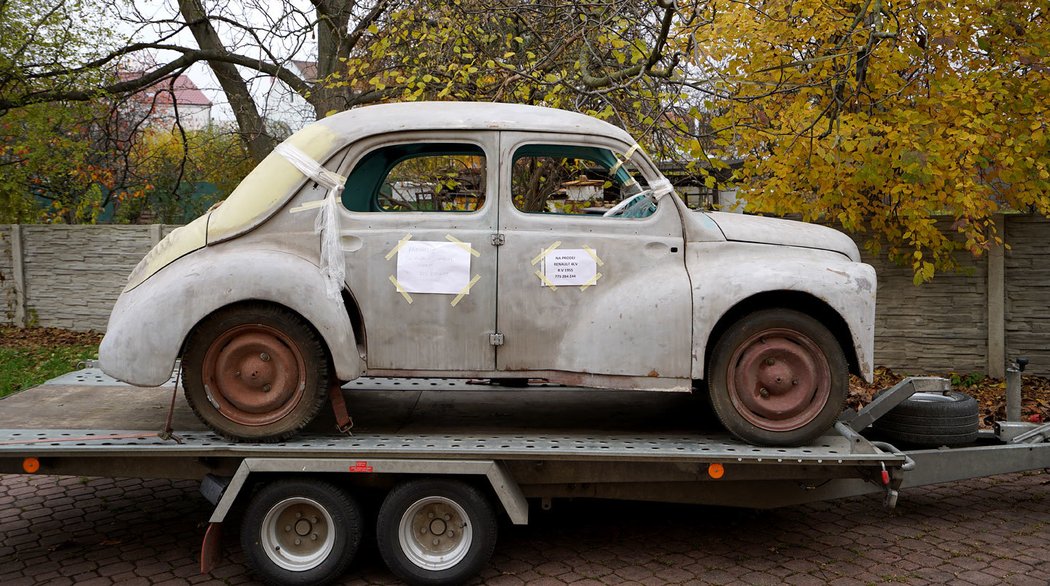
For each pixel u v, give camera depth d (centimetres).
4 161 1257
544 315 390
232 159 1415
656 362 381
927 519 470
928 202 656
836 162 621
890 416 442
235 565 407
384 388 521
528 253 389
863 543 432
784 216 816
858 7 626
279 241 387
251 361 377
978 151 629
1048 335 735
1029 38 652
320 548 377
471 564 369
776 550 424
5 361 877
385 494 397
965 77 667
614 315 384
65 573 395
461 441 383
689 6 612
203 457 375
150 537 447
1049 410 624
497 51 753
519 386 533
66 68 1102
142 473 381
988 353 752
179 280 370
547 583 382
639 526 463
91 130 1384
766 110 671
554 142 400
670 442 388
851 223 686
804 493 409
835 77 592
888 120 660
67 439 373
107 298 1072
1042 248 731
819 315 406
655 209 402
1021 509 484
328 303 371
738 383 384
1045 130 642
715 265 397
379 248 387
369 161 446
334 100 996
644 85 666
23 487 539
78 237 1070
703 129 697
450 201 624
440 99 700
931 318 768
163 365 367
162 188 1655
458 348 389
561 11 716
